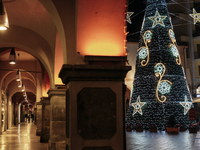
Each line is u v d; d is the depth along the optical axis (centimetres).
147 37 2720
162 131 2414
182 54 3378
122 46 602
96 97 567
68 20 635
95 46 598
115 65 566
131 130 2528
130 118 2705
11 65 2039
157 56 2658
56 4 632
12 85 2977
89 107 564
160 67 2631
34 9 1014
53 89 1127
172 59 2666
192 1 3500
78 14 596
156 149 1148
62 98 1143
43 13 1030
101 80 569
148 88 2627
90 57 586
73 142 552
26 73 2448
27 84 3006
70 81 566
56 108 1139
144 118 2603
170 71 2630
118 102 569
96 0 597
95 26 598
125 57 596
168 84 2602
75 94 562
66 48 627
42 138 1584
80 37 597
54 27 1048
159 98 2589
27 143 1490
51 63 1206
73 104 560
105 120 564
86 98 565
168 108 2566
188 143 1357
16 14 1068
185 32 3494
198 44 3469
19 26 1192
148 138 1703
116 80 574
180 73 2672
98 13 598
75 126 556
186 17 3481
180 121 2556
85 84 566
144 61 2692
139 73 2706
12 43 1188
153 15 2733
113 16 601
